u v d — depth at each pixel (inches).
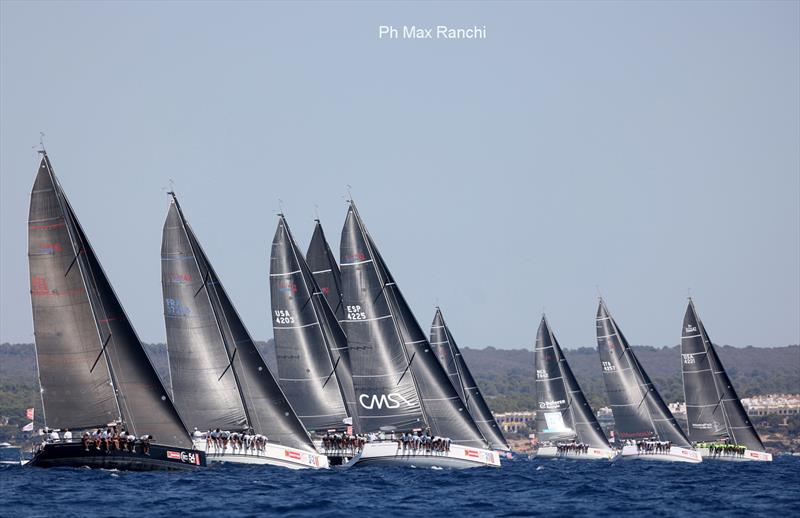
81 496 7485.2
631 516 7298.2
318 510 7116.1
